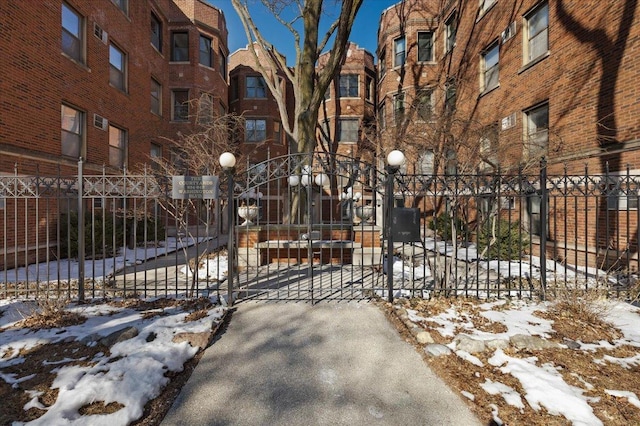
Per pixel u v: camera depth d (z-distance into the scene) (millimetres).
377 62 20938
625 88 7023
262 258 7922
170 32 17266
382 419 2566
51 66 9047
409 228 5059
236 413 2635
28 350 3467
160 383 2932
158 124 15250
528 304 5000
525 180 5508
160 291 5707
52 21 9070
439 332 4004
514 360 3318
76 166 9992
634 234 6883
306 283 6246
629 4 6930
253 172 6816
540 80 9406
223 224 15875
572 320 4316
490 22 11961
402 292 5559
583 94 7992
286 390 2936
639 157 6762
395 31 17641
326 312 4715
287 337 3949
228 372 3203
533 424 2445
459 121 7004
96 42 11055
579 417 2492
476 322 4309
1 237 7527
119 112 12398
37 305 4766
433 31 16875
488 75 12375
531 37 10062
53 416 2416
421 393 2889
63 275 6891
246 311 4750
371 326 4266
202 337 3730
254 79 21703
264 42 11711
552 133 8641
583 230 7953
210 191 5074
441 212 13320
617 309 4801
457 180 5355
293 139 11211
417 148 6906
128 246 10984
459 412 2631
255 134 21328
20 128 8086
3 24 7617
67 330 3941
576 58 8188
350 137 21281
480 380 3025
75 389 2725
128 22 13062
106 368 3086
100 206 10477
